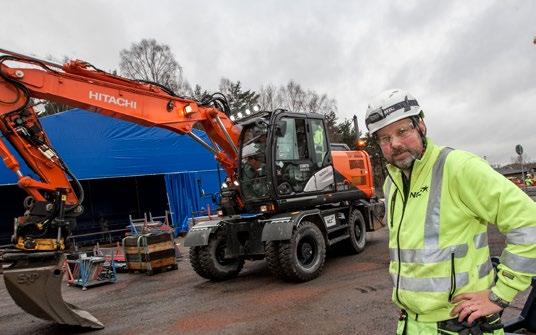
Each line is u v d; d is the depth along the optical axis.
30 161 5.41
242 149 7.70
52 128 15.02
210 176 18.30
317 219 7.69
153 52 46.72
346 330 4.48
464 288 1.71
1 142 5.29
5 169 13.27
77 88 6.04
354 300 5.50
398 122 1.80
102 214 18.08
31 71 5.63
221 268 7.65
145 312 6.07
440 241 1.75
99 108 6.23
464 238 1.73
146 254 9.04
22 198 16.48
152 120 6.77
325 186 8.08
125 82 6.66
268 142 7.15
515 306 4.57
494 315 1.75
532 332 2.58
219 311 5.69
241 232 7.70
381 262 7.84
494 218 1.65
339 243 9.06
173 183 17.22
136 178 18.86
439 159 1.79
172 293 7.11
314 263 7.03
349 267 7.65
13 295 5.11
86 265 8.30
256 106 7.70
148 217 18.94
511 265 1.59
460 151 1.77
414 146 1.80
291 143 7.61
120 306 6.58
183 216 17.28
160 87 7.11
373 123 1.87
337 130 36.41
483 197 1.64
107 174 15.77
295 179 7.53
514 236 1.59
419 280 1.79
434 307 1.75
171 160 17.20
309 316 5.06
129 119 6.65
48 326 5.87
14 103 5.41
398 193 1.94
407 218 1.85
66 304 5.28
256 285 7.00
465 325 1.74
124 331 5.29
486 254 1.76
